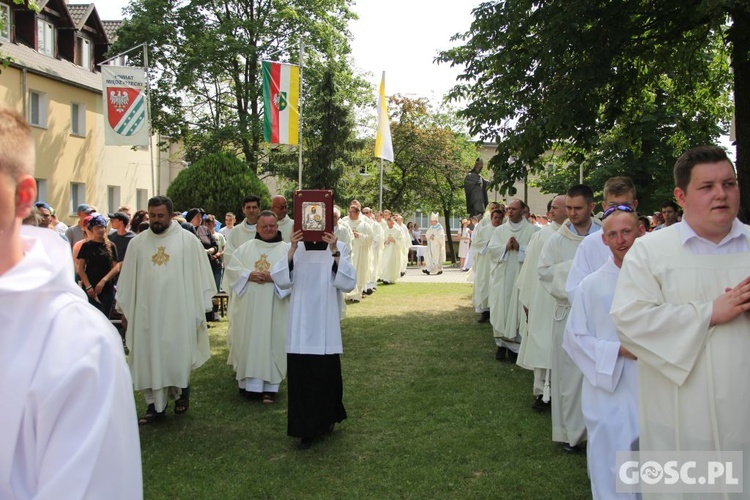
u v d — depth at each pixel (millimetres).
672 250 2766
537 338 6570
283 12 29234
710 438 2611
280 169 29938
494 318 9055
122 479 1329
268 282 7125
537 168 12023
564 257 5863
